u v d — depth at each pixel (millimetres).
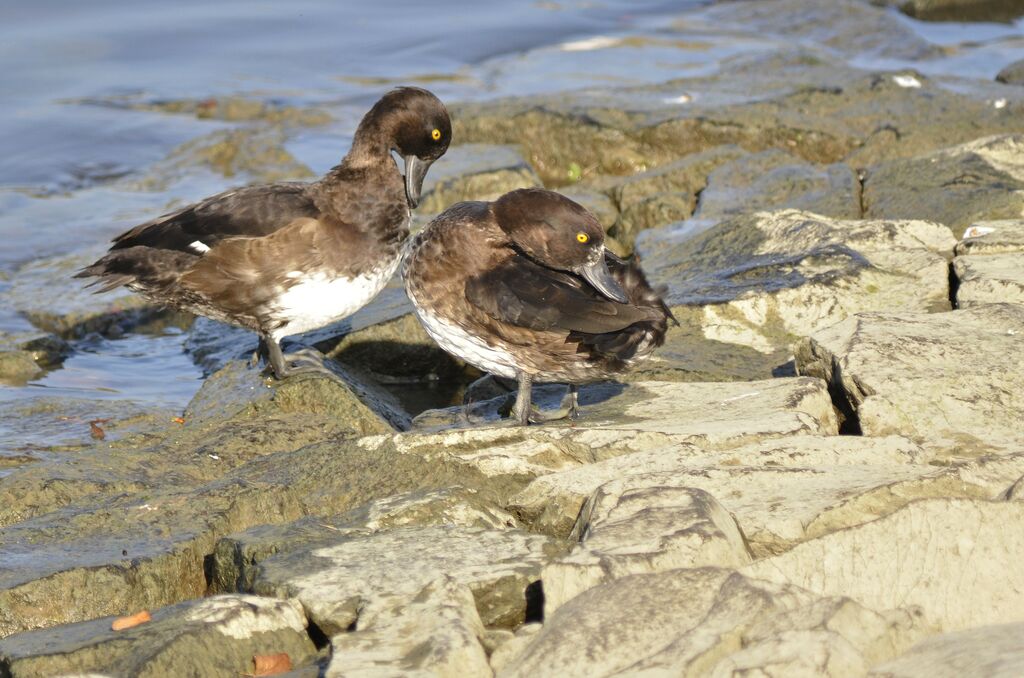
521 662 6406
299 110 24031
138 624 7484
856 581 7043
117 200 20078
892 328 10703
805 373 11094
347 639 6832
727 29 29422
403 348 13469
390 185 11789
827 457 8836
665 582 6754
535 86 25406
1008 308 11062
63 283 16438
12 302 15875
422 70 26812
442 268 9922
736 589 6535
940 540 7180
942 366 10008
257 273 11453
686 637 6215
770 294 12414
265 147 21781
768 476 8398
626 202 18688
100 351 14953
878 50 27250
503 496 9422
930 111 20891
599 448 9414
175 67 26516
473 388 12406
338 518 8898
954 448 9047
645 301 9961
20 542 8594
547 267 9805
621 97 22062
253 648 7246
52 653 7059
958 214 14688
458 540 8102
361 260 11672
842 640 5898
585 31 29453
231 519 9078
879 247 13289
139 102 24531
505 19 30047
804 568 7086
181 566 8484
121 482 9820
